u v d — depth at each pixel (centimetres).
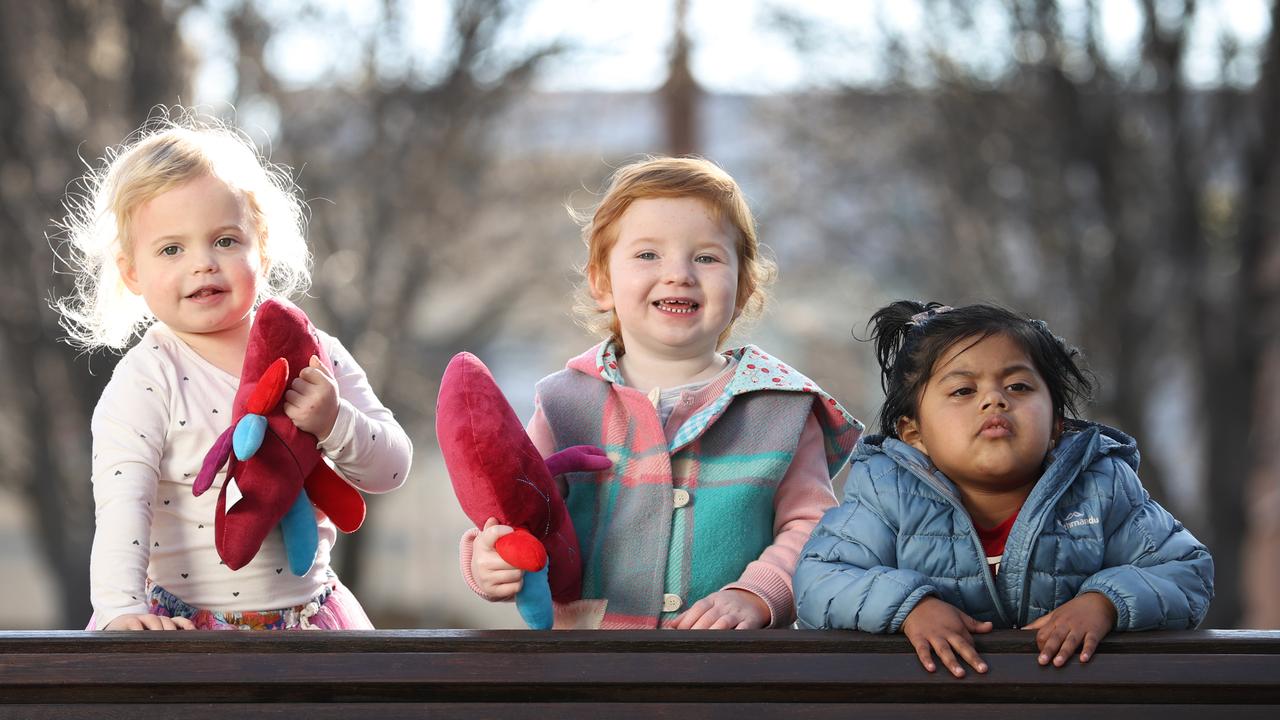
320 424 241
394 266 1253
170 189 258
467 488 234
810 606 228
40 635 206
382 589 2359
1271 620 1529
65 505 1277
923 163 1256
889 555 233
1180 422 1388
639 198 276
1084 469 236
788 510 270
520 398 2141
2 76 1107
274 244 278
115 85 1135
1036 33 1169
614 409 275
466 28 1240
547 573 239
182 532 260
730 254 277
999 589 231
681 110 1308
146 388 259
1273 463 1372
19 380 1174
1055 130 1174
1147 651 209
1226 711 200
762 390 275
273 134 1206
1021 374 235
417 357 1342
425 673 202
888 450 241
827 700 204
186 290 258
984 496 240
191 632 208
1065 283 1198
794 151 1389
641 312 273
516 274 1383
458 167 1270
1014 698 204
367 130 1243
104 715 199
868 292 1495
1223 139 1162
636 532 264
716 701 203
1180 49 1141
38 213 1121
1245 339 1170
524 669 203
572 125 1370
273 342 238
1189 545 230
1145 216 1173
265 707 200
